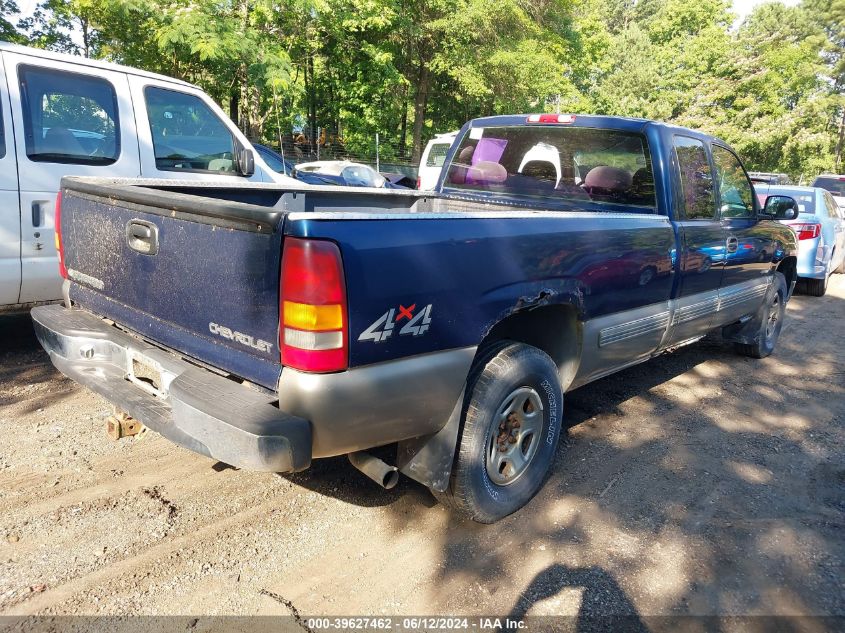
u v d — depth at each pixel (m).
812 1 43.31
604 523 3.01
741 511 3.19
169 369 2.54
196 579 2.47
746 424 4.36
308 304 2.07
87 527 2.75
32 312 3.19
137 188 2.76
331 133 21.02
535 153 4.36
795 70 39.91
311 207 3.99
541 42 21.39
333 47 18.50
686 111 40.56
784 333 7.20
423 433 2.55
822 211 9.65
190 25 11.02
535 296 2.85
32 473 3.15
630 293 3.53
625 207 3.99
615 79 44.00
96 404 4.02
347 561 2.64
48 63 4.56
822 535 3.00
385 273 2.22
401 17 18.30
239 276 2.24
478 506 2.81
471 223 2.57
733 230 4.62
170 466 3.31
